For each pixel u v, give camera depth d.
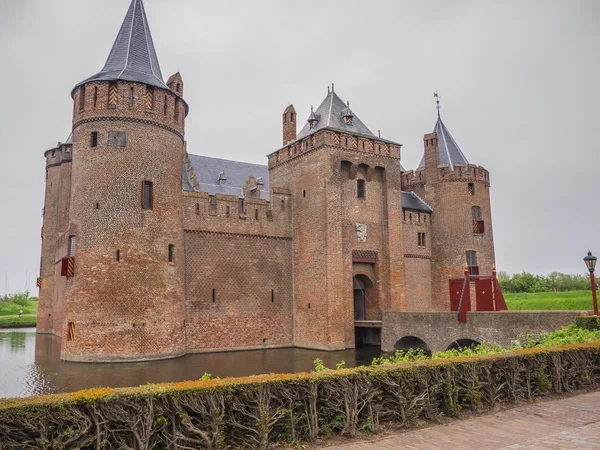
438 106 45.31
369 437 8.90
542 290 74.50
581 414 10.30
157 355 26.45
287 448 8.28
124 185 26.77
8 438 6.48
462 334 25.08
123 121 27.30
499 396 11.24
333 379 8.98
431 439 8.73
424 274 40.09
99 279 25.67
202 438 7.70
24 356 28.39
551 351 12.41
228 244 32.66
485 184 41.66
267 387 8.31
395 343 29.80
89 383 19.95
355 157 34.56
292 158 36.19
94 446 7.08
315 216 33.47
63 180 43.28
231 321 32.03
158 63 31.59
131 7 31.36
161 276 27.22
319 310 32.47
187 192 31.44
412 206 40.78
